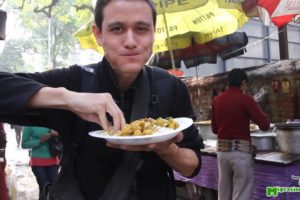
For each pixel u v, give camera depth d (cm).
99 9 110
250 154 376
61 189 111
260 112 371
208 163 447
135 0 106
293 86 491
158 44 534
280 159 356
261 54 1088
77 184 113
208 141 518
